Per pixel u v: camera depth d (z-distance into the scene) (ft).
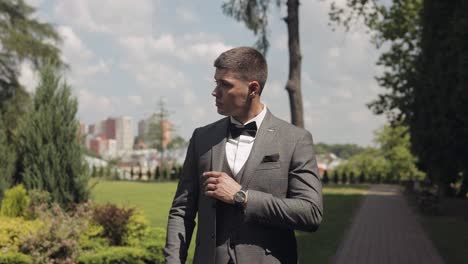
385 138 244.83
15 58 105.50
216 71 8.33
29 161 37.58
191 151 8.86
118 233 29.68
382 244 42.88
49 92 38.50
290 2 85.76
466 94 58.03
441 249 40.60
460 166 74.02
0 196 39.34
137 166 281.33
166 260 8.30
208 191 7.87
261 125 8.36
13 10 109.19
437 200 69.62
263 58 8.41
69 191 37.70
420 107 81.82
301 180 8.08
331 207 79.61
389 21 103.76
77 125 38.70
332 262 34.76
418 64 83.20
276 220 7.77
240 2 82.69
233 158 8.29
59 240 26.73
